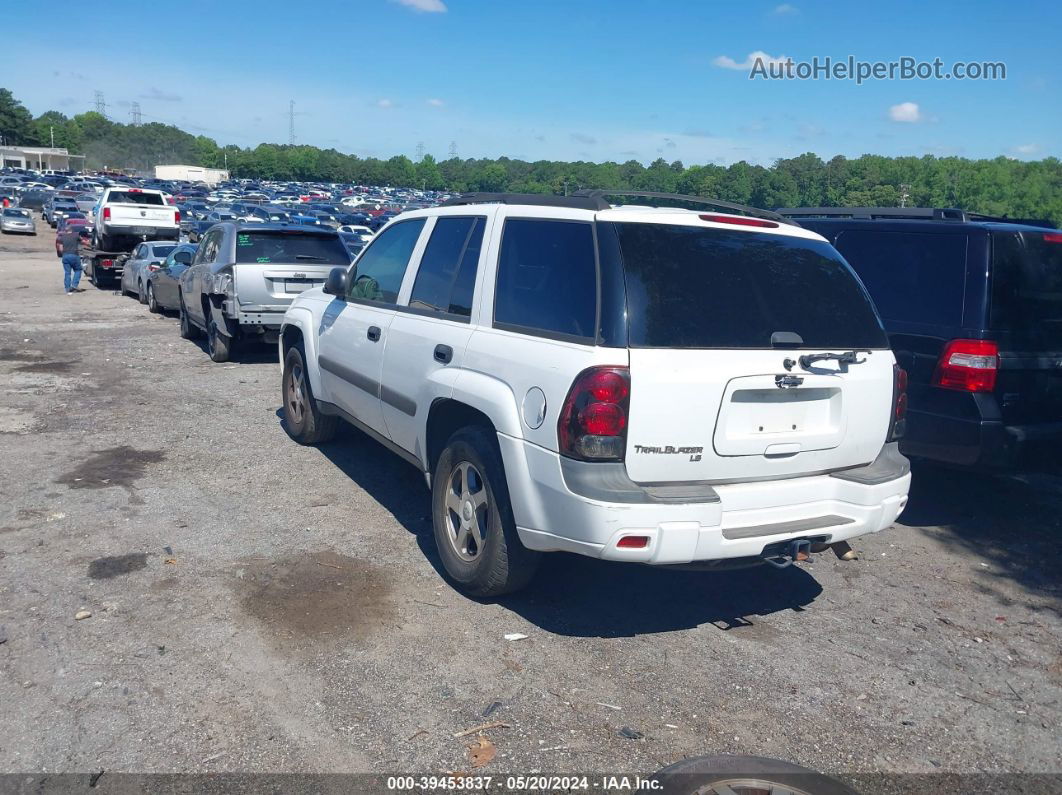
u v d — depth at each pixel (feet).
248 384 33.53
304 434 24.14
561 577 16.33
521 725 11.56
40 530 17.69
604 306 12.50
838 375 13.66
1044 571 17.76
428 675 12.67
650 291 12.66
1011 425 18.43
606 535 12.09
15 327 47.85
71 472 21.61
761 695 12.57
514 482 13.39
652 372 12.22
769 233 14.42
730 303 13.15
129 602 14.58
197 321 41.81
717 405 12.59
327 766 10.59
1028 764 11.25
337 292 20.57
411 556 16.97
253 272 34.71
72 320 51.98
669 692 12.53
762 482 13.30
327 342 21.38
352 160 644.27
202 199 276.00
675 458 12.47
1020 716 12.35
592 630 14.32
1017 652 14.28
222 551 16.88
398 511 19.49
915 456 19.25
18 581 15.26
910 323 19.47
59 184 288.10
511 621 14.46
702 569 12.94
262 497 20.15
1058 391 19.31
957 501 22.20
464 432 14.90
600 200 13.67
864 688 12.92
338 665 12.84
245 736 11.10
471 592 15.03
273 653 13.11
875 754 11.28
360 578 15.84
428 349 16.07
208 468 22.30
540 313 13.65
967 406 18.29
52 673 12.37
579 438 12.18
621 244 12.94
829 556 18.31
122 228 82.69
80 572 15.72
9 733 11.00
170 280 51.60
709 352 12.62
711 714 12.01
